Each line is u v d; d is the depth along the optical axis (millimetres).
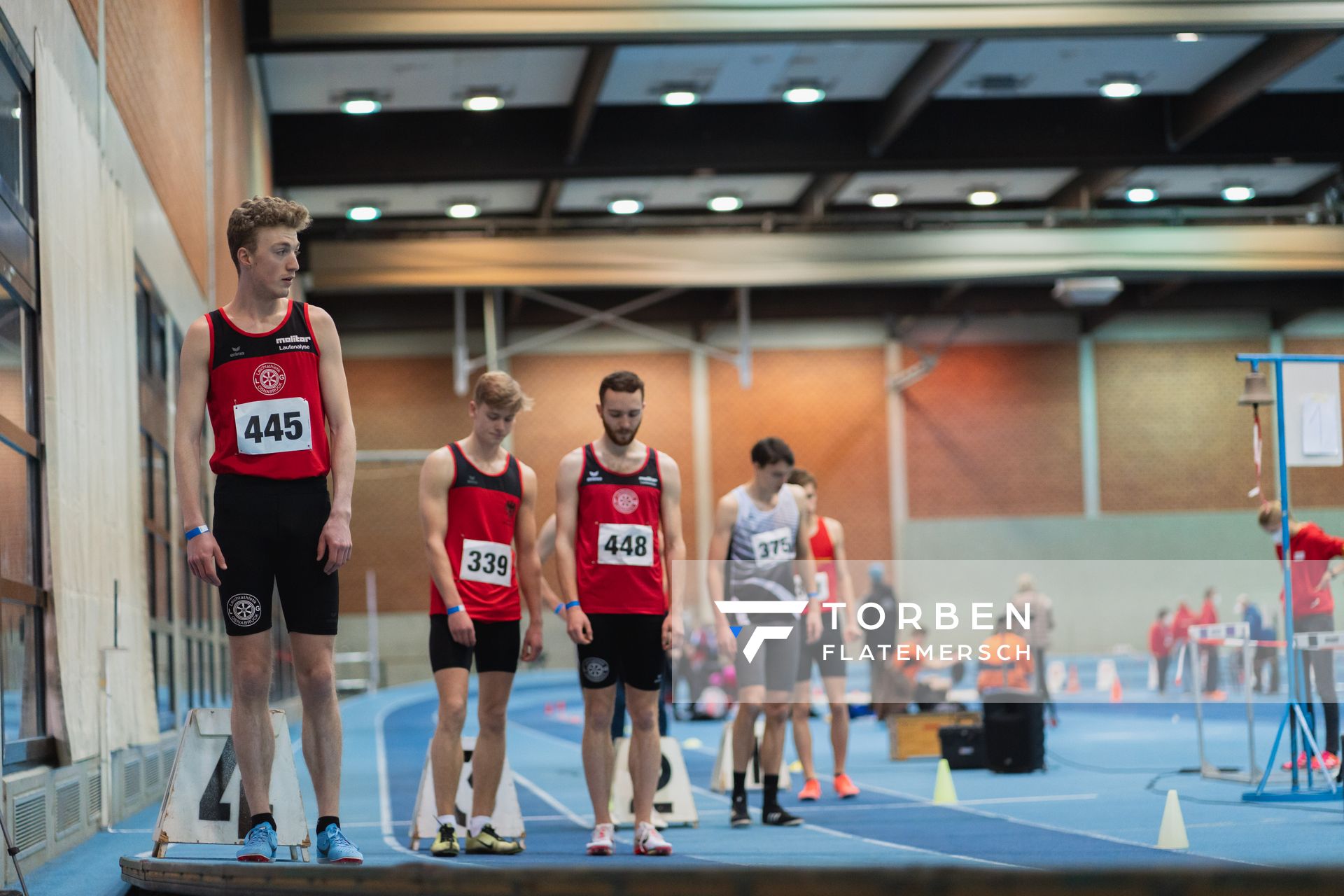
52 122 11305
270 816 7758
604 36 23203
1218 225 40938
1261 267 36812
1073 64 32406
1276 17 23672
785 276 36844
